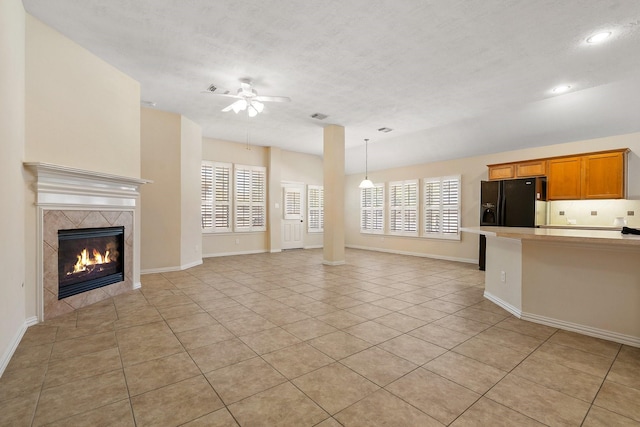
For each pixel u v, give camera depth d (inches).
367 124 238.8
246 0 101.7
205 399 69.8
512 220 220.5
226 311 132.3
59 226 123.3
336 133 243.1
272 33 120.4
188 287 173.6
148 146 205.8
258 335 106.7
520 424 61.7
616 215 201.5
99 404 67.6
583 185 201.5
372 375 80.7
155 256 211.8
